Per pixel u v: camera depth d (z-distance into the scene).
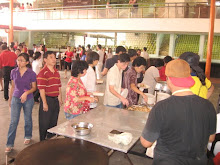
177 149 1.51
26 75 3.27
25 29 15.59
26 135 3.64
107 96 3.53
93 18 13.60
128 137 2.04
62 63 14.55
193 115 1.50
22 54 3.21
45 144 1.89
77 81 2.88
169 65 1.60
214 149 2.40
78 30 14.60
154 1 15.92
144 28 12.13
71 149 1.82
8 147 3.30
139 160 3.42
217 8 10.52
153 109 1.57
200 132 1.51
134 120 2.71
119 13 12.87
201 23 10.99
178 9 11.39
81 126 2.36
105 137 2.18
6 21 16.05
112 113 2.96
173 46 14.59
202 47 13.74
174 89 1.59
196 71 2.40
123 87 3.83
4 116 5.00
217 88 10.15
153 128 1.53
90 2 16.42
